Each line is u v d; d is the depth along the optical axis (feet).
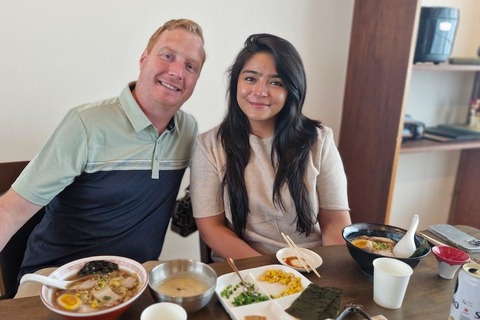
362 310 2.68
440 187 8.89
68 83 5.63
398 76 6.32
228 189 4.44
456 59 7.05
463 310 2.45
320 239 4.72
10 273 4.53
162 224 4.65
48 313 2.62
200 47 4.28
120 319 2.60
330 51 7.26
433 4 7.34
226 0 6.25
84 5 5.42
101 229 4.31
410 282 3.19
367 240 3.52
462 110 8.52
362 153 7.24
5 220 3.74
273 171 4.45
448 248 3.37
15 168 4.56
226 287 3.04
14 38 5.18
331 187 4.54
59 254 4.29
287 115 4.39
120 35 5.74
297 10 6.79
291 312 2.72
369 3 6.73
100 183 4.17
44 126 5.65
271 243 4.50
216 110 6.71
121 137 4.15
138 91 4.25
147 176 4.33
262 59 4.15
